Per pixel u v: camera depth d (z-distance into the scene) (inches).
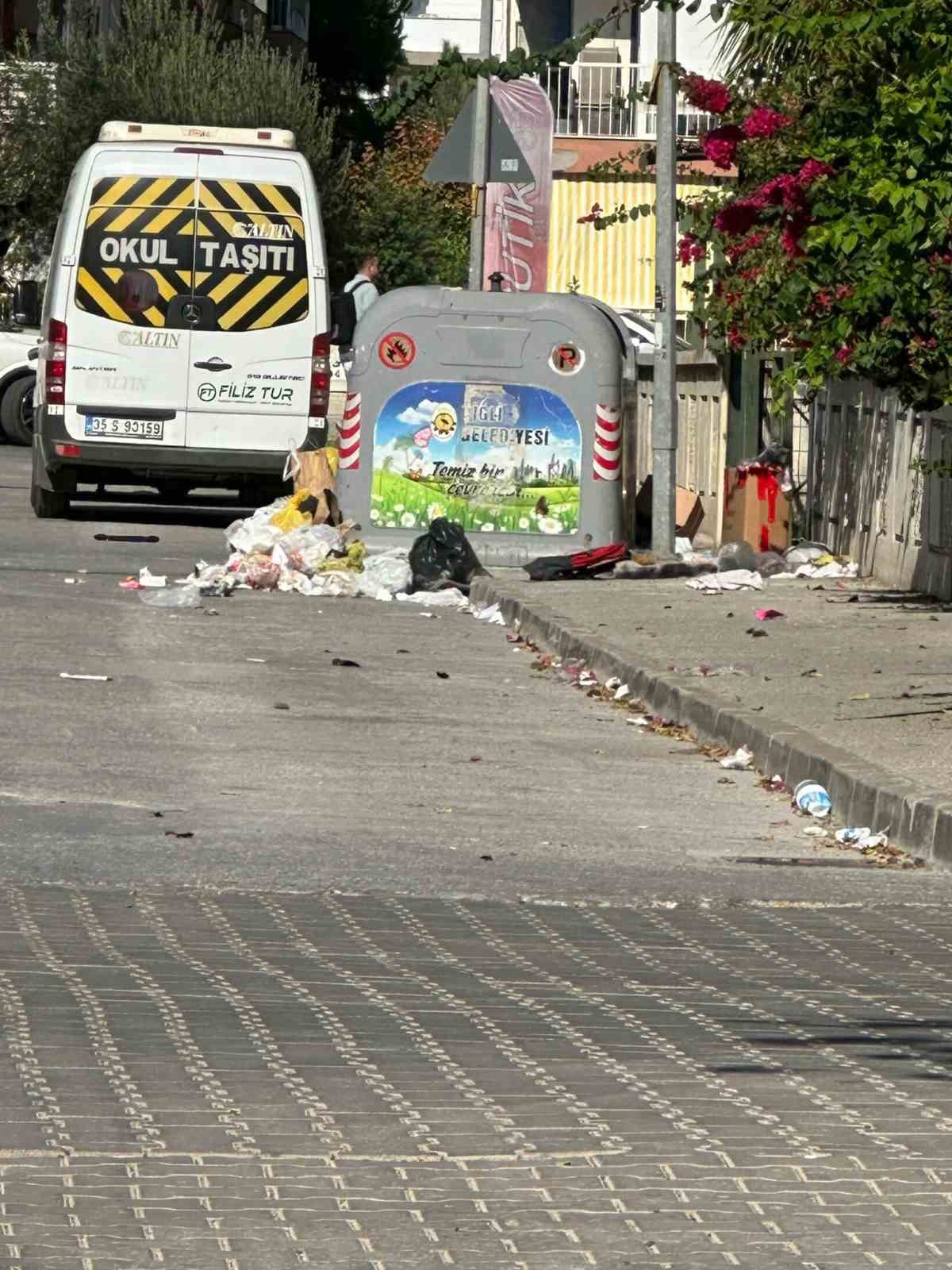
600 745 1269.7
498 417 2122.3
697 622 1664.6
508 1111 601.9
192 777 1111.6
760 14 1295.5
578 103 4399.6
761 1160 563.5
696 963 789.9
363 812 1043.9
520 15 4562.0
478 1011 711.7
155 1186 535.2
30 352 2965.1
